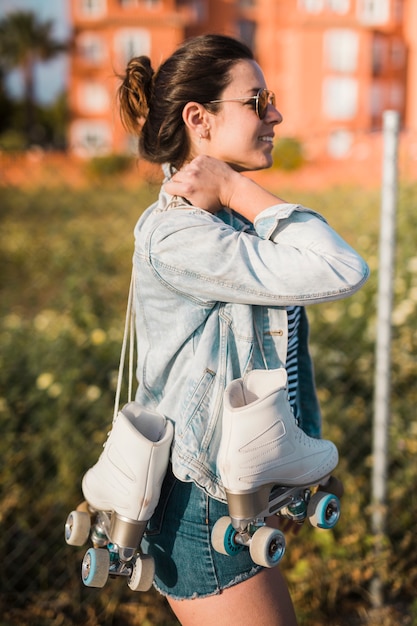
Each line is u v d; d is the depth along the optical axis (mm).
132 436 1698
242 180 1771
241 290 1668
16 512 3566
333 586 3146
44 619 3164
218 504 1746
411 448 3641
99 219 7422
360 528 3291
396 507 3479
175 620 3102
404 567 3295
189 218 1705
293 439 1708
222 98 1841
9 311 6055
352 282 1647
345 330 4562
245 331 1753
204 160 1769
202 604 1770
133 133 2051
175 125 1885
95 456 3688
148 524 1817
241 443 1632
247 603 1755
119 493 1713
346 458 3725
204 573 1753
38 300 6539
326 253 1648
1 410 3789
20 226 7715
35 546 3459
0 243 7914
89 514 1865
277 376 1712
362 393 4129
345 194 6176
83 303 4852
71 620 3146
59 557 3404
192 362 1770
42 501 3621
